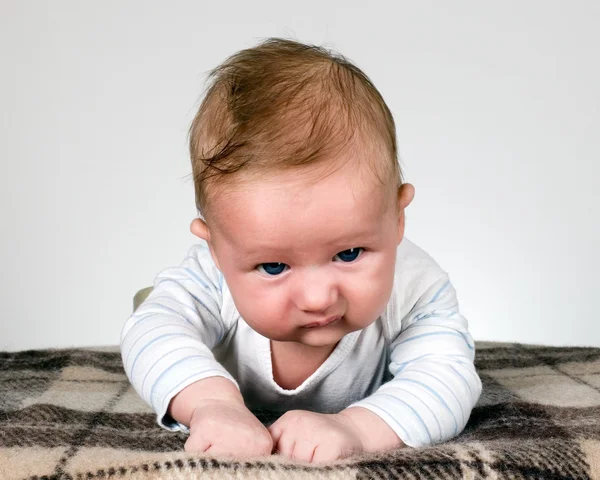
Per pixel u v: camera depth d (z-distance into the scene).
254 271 0.78
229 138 0.79
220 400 0.82
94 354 1.35
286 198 0.74
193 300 1.02
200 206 0.83
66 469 0.67
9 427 0.85
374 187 0.77
